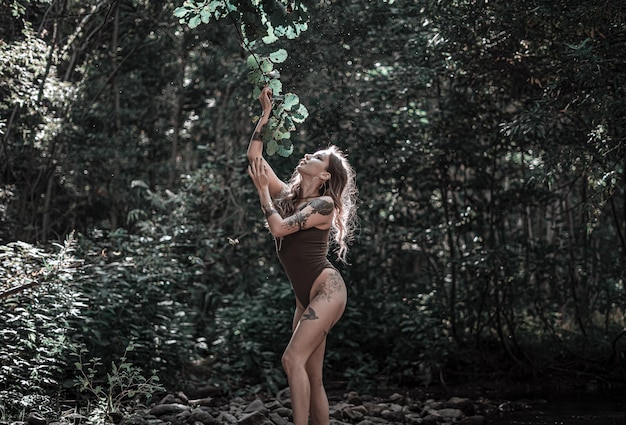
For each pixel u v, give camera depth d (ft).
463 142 27.63
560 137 23.82
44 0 24.34
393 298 28.76
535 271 29.25
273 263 30.73
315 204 14.38
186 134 38.17
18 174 29.43
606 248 33.24
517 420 20.68
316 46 27.68
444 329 28.19
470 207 28.91
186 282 26.40
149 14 33.45
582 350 29.04
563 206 34.81
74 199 33.99
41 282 18.83
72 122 29.76
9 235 27.22
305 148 28.86
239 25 13.98
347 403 22.59
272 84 13.92
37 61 23.41
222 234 31.48
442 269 29.45
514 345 28.07
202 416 18.30
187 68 38.17
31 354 18.48
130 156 34.17
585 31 19.03
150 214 33.30
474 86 25.81
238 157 30.73
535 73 22.34
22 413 16.78
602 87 18.52
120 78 35.37
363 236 29.48
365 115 28.76
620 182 19.51
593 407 22.66
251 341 26.14
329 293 14.23
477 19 21.84
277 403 20.93
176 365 23.61
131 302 23.04
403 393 25.22
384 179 29.32
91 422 16.38
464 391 25.45
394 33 27.55
